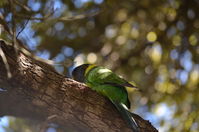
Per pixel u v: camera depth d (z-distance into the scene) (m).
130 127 7.34
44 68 7.50
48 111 7.28
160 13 13.91
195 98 13.41
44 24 9.78
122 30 14.05
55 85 7.29
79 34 14.09
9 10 9.16
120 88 7.93
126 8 13.97
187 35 13.69
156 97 13.73
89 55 13.88
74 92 7.35
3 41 7.22
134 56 13.98
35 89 7.21
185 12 13.73
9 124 10.93
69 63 8.55
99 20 14.05
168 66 13.80
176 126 12.87
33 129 10.05
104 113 7.38
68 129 7.43
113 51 14.01
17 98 7.25
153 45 13.84
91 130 7.34
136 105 13.78
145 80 13.90
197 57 13.62
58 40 13.83
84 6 13.55
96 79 8.13
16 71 7.13
